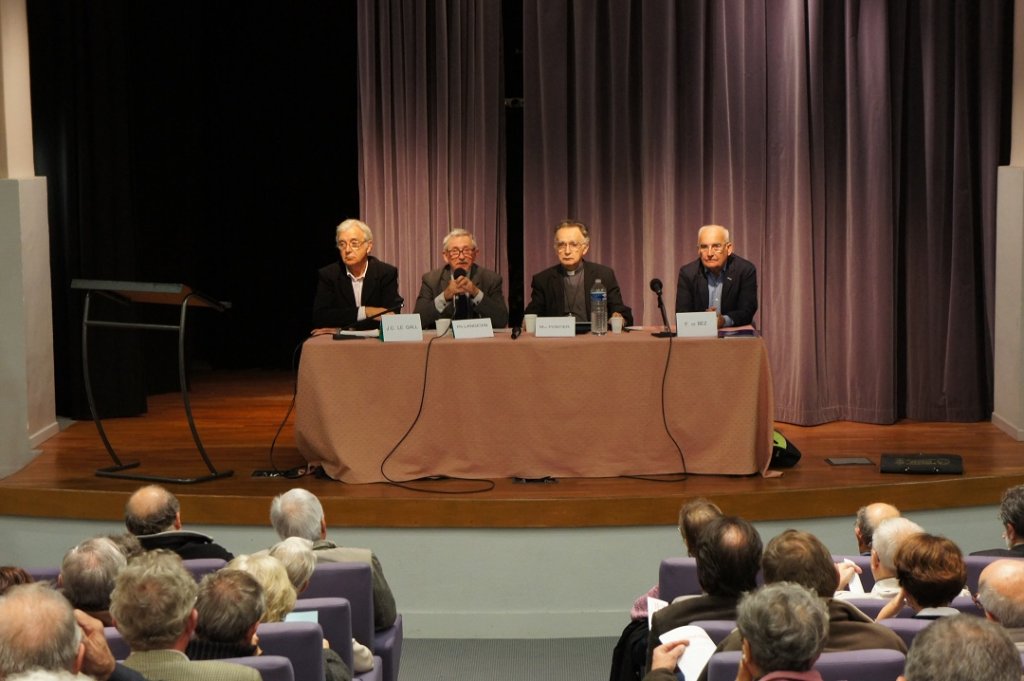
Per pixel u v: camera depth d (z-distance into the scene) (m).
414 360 5.32
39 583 2.24
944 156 6.85
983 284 6.88
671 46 6.91
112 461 5.93
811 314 6.84
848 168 6.87
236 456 6.01
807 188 6.82
